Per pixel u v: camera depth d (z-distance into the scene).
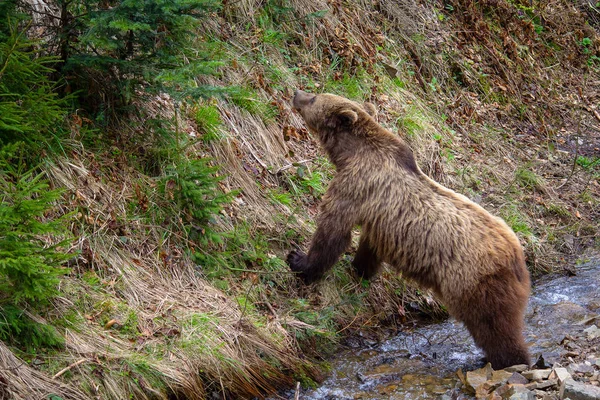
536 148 13.66
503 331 7.07
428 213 7.44
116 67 8.40
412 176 7.71
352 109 8.23
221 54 9.95
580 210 12.09
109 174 8.20
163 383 6.62
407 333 8.76
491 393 6.76
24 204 5.99
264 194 9.38
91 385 6.24
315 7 12.68
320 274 8.19
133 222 7.95
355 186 7.86
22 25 8.10
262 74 11.05
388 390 7.37
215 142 9.36
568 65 16.81
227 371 7.05
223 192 8.88
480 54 15.11
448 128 12.77
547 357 7.54
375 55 12.96
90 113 8.61
